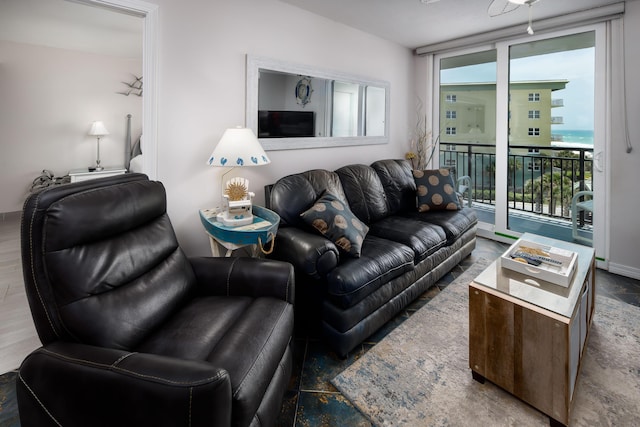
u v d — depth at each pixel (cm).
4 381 163
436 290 267
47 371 97
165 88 210
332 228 208
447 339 202
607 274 294
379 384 166
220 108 237
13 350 186
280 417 146
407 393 160
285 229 217
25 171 462
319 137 307
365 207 287
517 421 143
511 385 153
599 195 304
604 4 278
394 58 388
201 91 226
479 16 305
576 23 297
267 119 265
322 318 189
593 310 214
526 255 186
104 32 387
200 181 233
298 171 298
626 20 274
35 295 112
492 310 156
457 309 237
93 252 127
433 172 338
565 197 345
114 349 109
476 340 164
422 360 183
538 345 141
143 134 209
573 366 144
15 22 353
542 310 140
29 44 446
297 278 202
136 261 142
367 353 190
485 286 161
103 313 120
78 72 486
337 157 332
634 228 283
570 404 139
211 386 87
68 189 126
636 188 279
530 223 377
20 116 453
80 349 103
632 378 165
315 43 296
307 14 288
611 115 288
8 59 438
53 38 415
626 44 275
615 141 287
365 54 349
